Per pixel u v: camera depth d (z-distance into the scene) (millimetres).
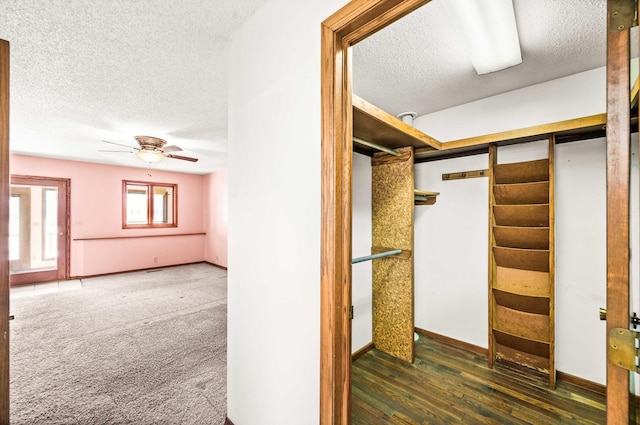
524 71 2049
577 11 1440
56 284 5109
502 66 1884
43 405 1874
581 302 2076
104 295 4457
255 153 1440
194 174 7270
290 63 1223
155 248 6531
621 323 622
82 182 5566
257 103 1427
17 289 4773
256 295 1426
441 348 2668
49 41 1658
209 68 1998
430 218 2891
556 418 1752
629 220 614
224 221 6613
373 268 2689
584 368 2061
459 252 2699
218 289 4836
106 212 5867
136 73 2061
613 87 634
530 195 2141
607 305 640
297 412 1185
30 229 5051
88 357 2521
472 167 2637
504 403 1894
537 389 2029
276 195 1298
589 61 1915
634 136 1397
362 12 959
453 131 2709
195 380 2176
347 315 1096
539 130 1903
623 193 620
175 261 6859
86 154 4840
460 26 1474
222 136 3760
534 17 1485
